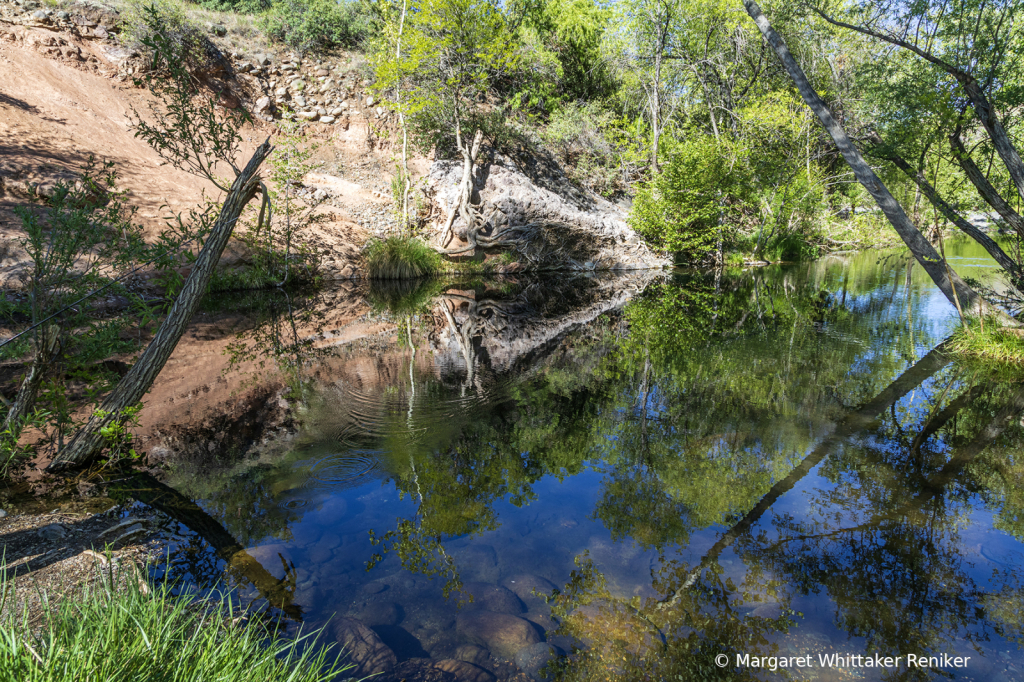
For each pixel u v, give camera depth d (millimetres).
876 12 7922
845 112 16188
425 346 8367
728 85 21312
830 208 23797
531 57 20531
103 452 4285
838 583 2881
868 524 3508
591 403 5879
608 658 2332
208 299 11742
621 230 19328
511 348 8375
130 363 6418
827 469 4301
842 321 10359
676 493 3918
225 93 17172
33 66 13727
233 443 4664
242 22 18672
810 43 17250
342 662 2248
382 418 5355
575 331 9633
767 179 18781
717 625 2553
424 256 15680
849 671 2270
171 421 5074
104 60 15250
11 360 5922
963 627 2566
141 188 12656
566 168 20812
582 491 3908
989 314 7938
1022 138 8203
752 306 12133
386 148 18688
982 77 7336
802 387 6441
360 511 3586
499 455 4562
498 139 18844
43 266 4164
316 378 6574
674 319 10695
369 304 11859
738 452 4625
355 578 2850
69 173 11586
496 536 3307
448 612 2605
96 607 1978
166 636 1873
